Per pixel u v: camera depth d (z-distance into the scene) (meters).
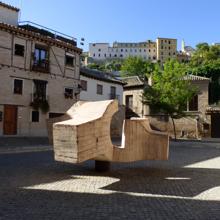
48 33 30.89
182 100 31.73
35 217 5.63
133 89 41.19
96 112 9.39
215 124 36.00
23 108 27.27
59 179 9.40
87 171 10.99
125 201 6.91
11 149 18.00
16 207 6.25
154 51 140.88
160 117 38.34
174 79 31.95
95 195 7.43
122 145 10.10
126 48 141.38
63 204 6.54
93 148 8.63
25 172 10.52
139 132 10.45
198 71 43.53
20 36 27.16
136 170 11.55
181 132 37.16
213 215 5.94
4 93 25.91
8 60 26.25
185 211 6.20
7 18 28.81
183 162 14.27
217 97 42.28
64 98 30.89
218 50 76.94
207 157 16.44
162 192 7.91
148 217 5.75
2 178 9.36
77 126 8.11
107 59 134.75
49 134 11.43
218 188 8.51
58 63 30.33
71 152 8.22
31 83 28.00
